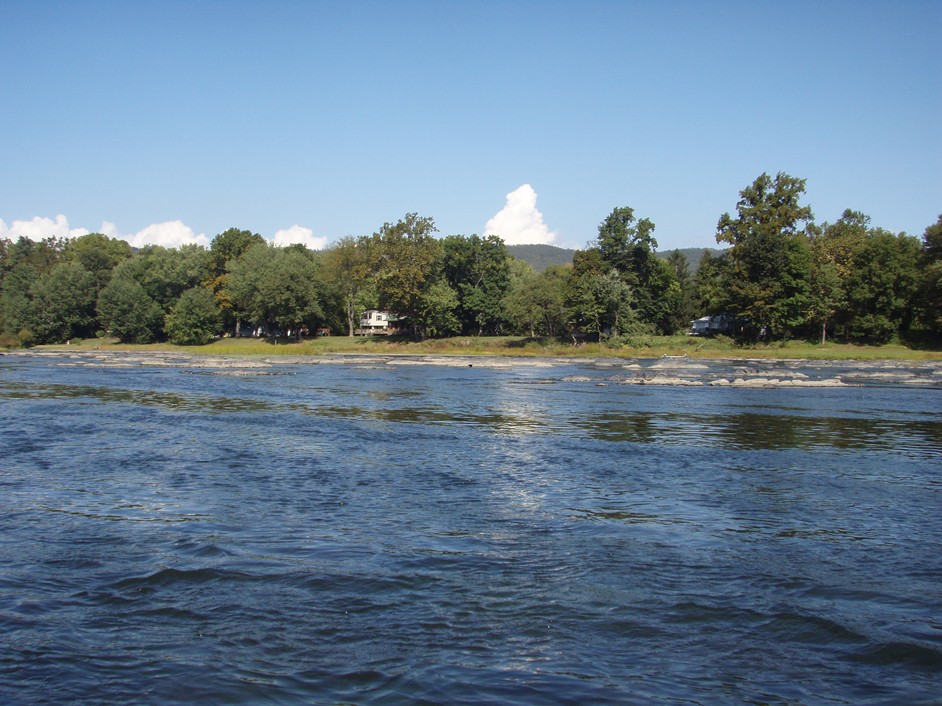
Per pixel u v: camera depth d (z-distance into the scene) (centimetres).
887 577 1420
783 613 1235
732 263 11506
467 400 4875
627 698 959
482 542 1627
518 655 1078
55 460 2602
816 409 4341
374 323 16975
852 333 10819
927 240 10662
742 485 2245
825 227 14775
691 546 1609
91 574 1406
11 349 13412
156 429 3406
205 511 1891
